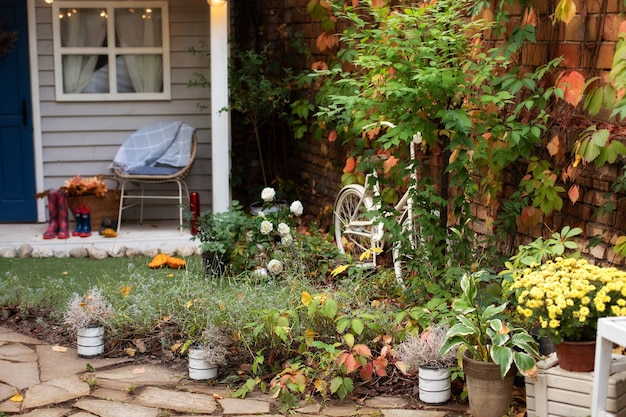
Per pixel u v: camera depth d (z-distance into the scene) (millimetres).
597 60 4586
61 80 8172
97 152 8328
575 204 4797
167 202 8414
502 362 3689
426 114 5078
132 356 4875
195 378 4516
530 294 3680
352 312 4605
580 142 4406
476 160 5223
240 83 8398
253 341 4723
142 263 6930
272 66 8812
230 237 6305
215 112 7547
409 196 5301
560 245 4445
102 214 7898
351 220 6707
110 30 8180
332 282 5945
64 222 7648
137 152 7969
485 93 5297
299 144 8602
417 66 4863
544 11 4977
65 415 4062
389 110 5094
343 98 5148
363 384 4422
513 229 5219
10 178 8242
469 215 5129
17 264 6895
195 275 5680
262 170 8797
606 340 3385
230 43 8422
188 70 8328
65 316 5105
